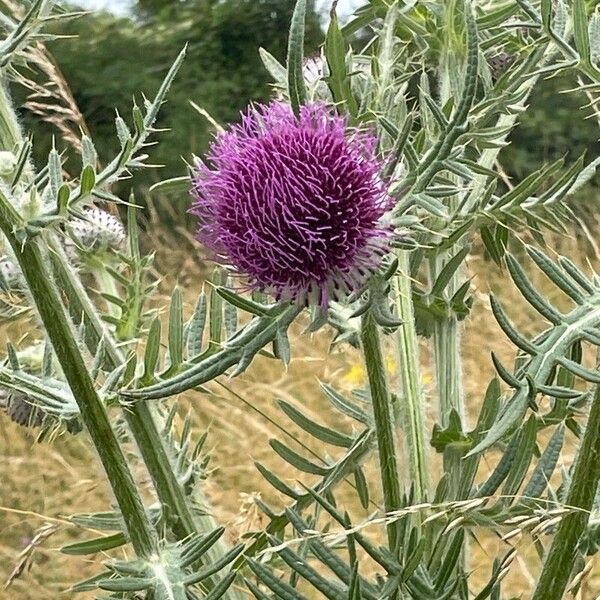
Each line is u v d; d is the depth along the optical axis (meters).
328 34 0.26
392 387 0.33
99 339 0.29
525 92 0.29
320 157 0.23
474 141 0.27
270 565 0.30
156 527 0.28
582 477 0.23
